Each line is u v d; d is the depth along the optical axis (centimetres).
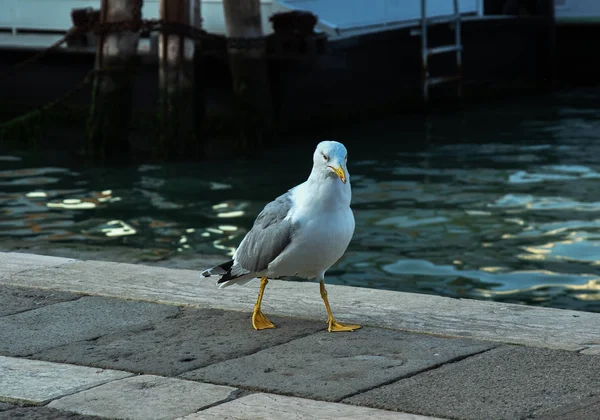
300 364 503
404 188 1434
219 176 1558
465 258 1034
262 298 630
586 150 1730
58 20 2084
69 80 2122
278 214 548
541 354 507
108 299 632
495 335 542
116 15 1736
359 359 508
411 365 496
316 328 568
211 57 1902
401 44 2294
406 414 431
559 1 3006
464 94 2553
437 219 1223
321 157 532
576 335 539
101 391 469
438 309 597
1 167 1650
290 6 1961
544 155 1692
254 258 557
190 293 642
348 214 548
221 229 1195
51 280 675
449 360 502
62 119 2139
